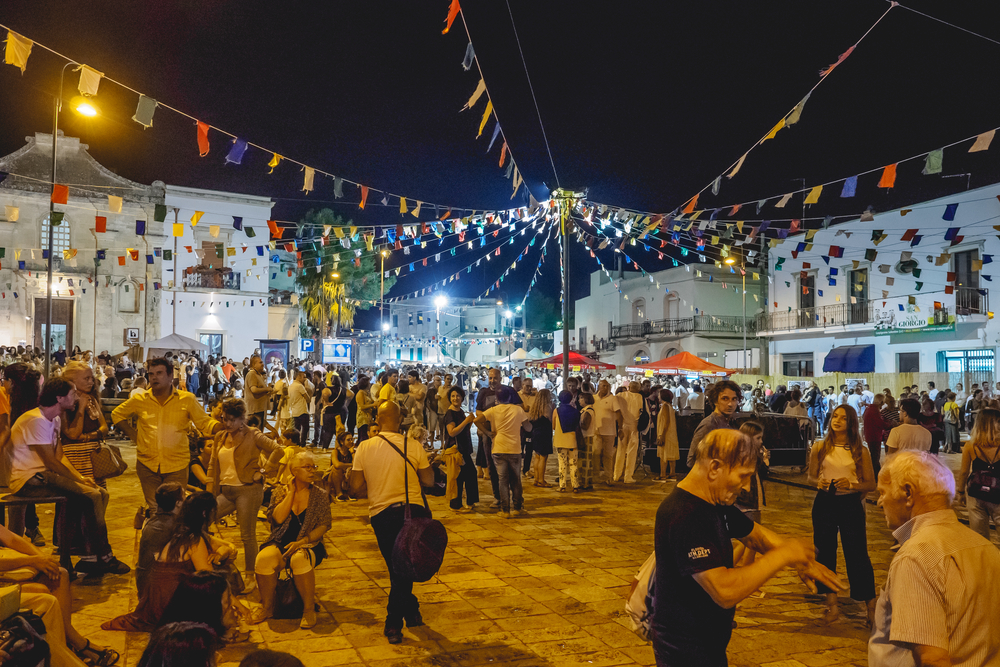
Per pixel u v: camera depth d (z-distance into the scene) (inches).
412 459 197.2
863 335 1088.8
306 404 577.3
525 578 247.1
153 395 240.2
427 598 225.0
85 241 1200.8
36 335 1165.1
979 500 227.8
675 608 100.1
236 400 235.8
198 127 298.8
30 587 149.3
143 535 196.4
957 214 915.4
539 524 337.1
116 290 1223.5
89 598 217.5
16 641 114.2
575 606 217.6
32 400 256.8
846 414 205.6
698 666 97.8
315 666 172.7
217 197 1300.4
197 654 88.6
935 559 88.3
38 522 304.7
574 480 434.9
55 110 418.3
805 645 189.5
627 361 1704.0
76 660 146.6
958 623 86.7
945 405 730.2
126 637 184.4
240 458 232.8
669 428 490.3
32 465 218.4
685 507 101.7
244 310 1325.0
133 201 1233.4
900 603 88.4
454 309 2299.5
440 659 177.3
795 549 99.9
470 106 303.9
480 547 291.3
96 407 251.1
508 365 1579.7
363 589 235.0
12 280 1149.7
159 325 1249.4
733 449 102.4
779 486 471.5
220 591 120.3
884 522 361.7
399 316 2233.0
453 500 373.1
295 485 208.7
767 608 220.8
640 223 554.9
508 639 190.7
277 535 206.5
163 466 238.1
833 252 559.8
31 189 1160.8
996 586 88.7
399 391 610.5
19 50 235.3
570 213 576.4
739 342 1470.2
